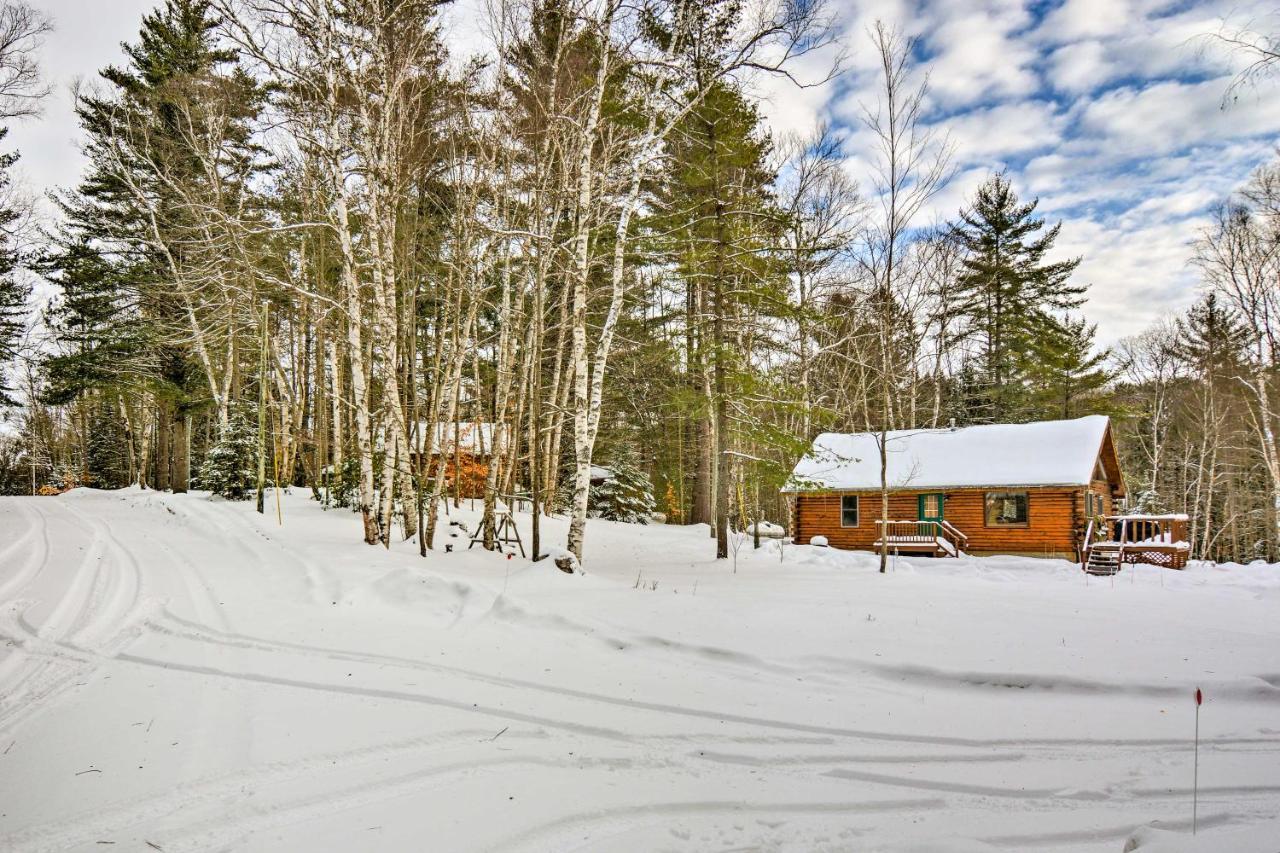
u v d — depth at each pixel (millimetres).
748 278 14586
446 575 9781
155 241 20719
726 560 15875
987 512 21906
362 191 13914
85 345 23156
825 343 21766
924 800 4188
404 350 17109
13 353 22406
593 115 11680
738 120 13906
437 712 5418
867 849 3533
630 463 28734
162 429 28109
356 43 11258
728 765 4676
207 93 16750
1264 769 4645
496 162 13914
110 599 8547
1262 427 25391
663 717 5523
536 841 3561
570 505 25859
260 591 9367
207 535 13875
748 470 23234
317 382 19156
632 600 9242
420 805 3902
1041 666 6582
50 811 3656
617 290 12180
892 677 6605
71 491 26625
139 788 3945
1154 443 32469
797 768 4648
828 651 7121
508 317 14781
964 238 30391
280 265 17406
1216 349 29906
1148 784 4414
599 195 12797
